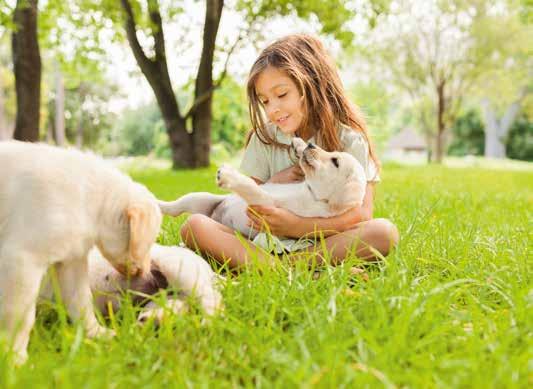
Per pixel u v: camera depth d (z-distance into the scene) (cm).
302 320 254
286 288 290
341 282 295
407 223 485
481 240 438
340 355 206
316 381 191
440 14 3241
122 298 277
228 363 219
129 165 2286
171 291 293
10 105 3966
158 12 1716
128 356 220
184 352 225
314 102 397
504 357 207
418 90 3522
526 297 278
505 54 3275
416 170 2102
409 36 3319
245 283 287
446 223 509
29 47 1252
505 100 3875
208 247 345
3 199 245
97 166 268
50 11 1672
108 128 5603
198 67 1803
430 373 199
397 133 7194
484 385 188
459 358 216
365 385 190
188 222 352
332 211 352
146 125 5547
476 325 245
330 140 398
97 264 296
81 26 1758
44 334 247
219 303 266
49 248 238
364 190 357
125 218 266
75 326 247
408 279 307
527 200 859
